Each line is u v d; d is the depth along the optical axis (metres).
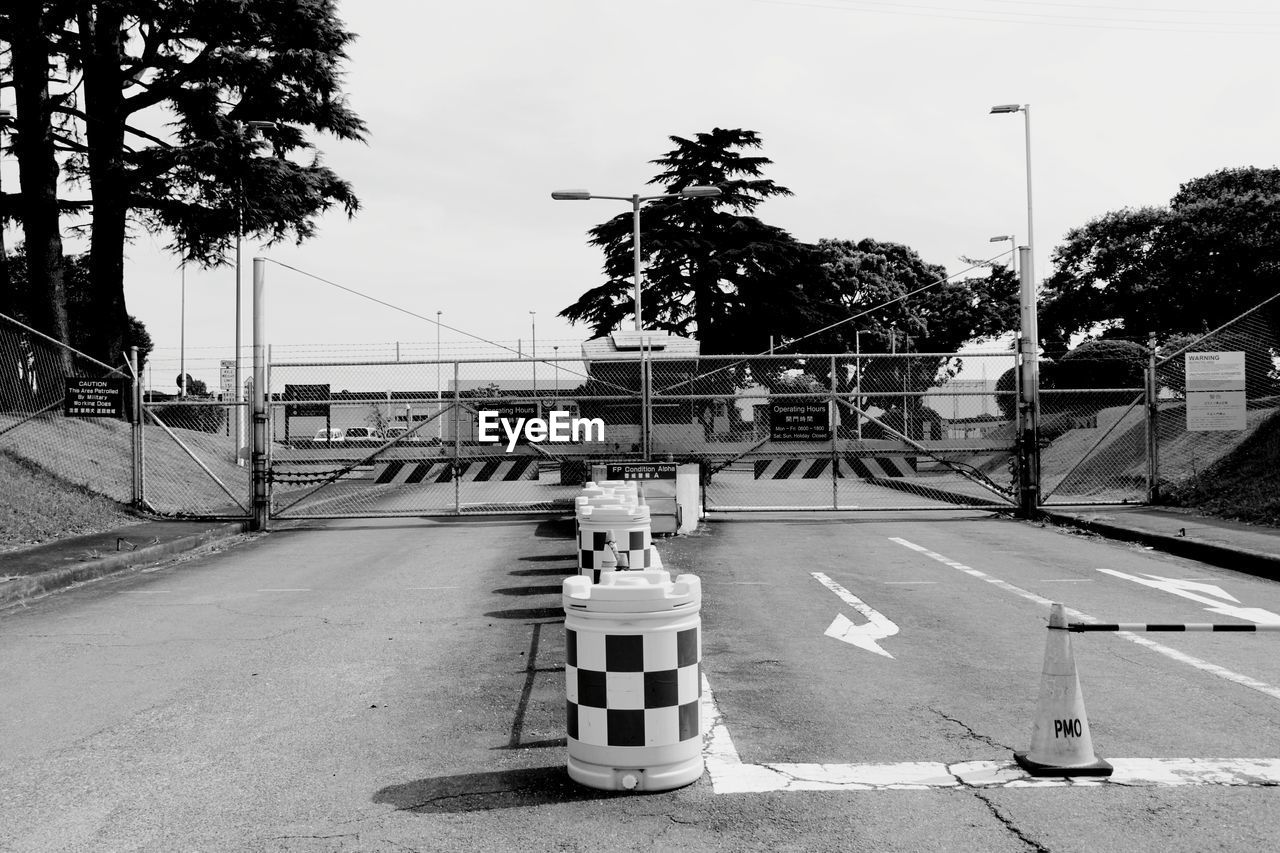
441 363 20.08
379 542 17.42
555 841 4.84
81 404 19.88
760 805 5.28
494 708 7.16
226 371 33.81
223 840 4.92
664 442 20.78
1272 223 52.50
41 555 14.36
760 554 15.21
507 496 27.02
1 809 5.36
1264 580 12.63
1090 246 59.84
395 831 4.99
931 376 41.59
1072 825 4.97
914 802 5.30
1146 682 7.70
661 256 48.59
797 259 50.94
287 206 32.78
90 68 31.70
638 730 5.48
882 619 10.31
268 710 7.20
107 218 31.88
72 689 7.84
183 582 13.27
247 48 32.22
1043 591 11.93
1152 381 20.34
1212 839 4.79
